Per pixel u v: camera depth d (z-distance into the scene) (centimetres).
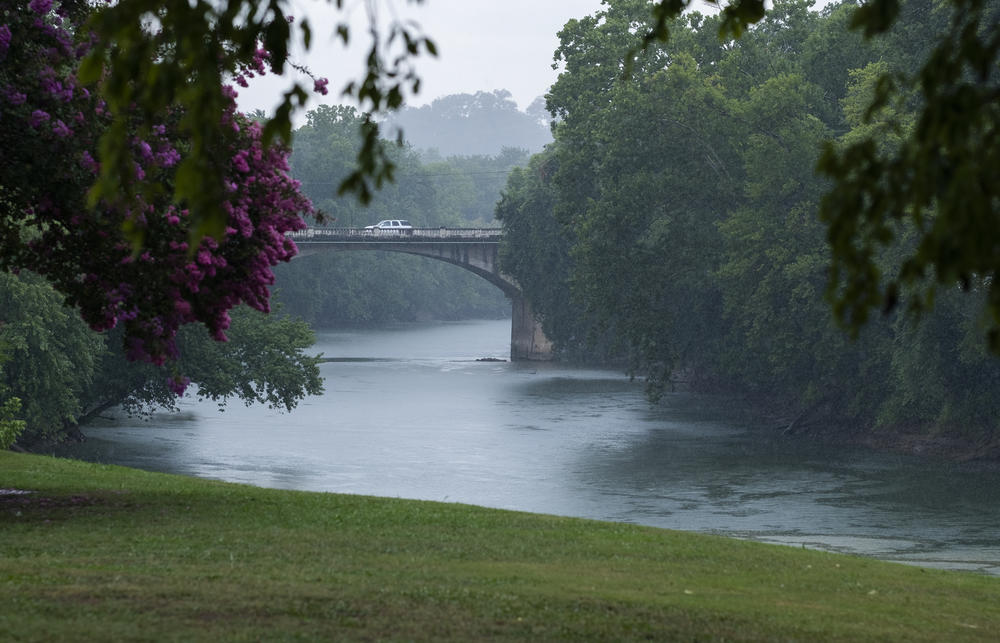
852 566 2250
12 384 5866
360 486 5469
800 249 7169
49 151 2158
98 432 7250
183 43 722
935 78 734
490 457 6431
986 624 1720
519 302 13525
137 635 1246
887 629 1580
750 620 1530
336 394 9562
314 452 6525
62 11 2272
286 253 2361
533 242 12338
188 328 6912
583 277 8450
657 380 9569
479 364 12606
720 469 6156
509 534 2311
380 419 8000
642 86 8025
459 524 2420
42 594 1455
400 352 14575
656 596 1662
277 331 7344
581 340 12369
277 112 749
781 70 8281
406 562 1873
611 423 7906
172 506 2489
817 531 4538
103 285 2306
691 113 7800
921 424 7006
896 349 6619
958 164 720
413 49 756
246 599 1457
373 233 13488
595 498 5278
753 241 7288
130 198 787
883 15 715
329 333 18800
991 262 696
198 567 1725
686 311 9000
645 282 8056
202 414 8212
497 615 1441
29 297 5759
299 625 1332
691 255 8056
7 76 2170
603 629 1402
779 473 6038
